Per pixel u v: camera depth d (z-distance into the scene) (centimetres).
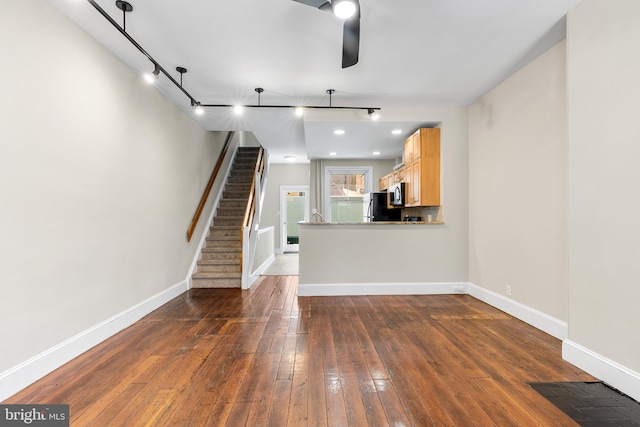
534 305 294
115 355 235
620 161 184
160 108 360
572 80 216
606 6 192
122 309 292
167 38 250
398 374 207
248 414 166
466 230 419
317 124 420
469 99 386
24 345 191
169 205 388
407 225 421
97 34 245
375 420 161
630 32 179
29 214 195
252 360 227
